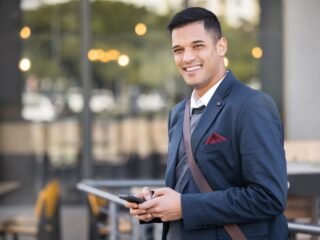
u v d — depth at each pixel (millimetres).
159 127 9086
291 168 5543
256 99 2410
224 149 2410
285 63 8547
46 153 9258
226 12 8695
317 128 8438
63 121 9133
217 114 2461
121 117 9109
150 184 5660
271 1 8594
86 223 8461
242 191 2348
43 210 6570
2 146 9227
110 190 6594
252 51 8656
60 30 9047
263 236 2400
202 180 2443
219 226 2402
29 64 9109
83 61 9008
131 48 9047
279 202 2316
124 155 9125
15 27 9094
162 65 9031
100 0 9016
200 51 2506
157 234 5105
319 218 5492
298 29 8477
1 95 9164
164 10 8961
